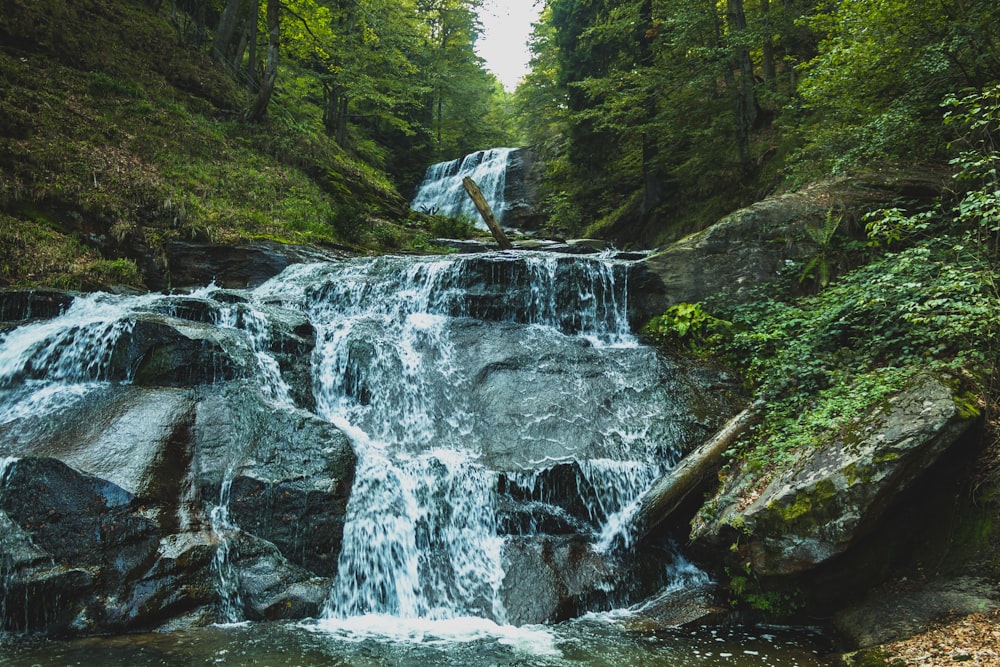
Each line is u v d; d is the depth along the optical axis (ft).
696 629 18.38
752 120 59.93
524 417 27.04
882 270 26.04
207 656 15.16
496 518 22.24
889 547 18.43
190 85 64.85
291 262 41.52
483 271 35.37
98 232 38.37
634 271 35.94
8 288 29.37
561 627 18.53
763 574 18.65
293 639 16.56
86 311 29.25
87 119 47.98
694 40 61.31
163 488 19.15
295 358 27.78
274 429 21.94
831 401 21.24
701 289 34.91
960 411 17.51
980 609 15.39
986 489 17.38
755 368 29.53
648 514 22.34
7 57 48.39
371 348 29.30
